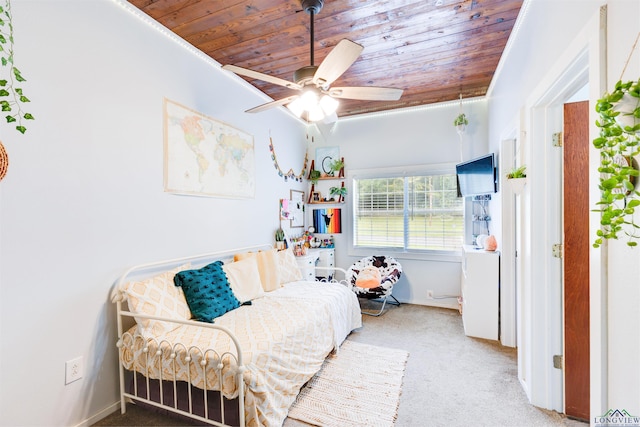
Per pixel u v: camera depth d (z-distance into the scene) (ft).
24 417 4.95
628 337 3.26
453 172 13.04
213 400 5.30
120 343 6.17
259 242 11.53
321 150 15.46
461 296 12.51
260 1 6.66
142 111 7.04
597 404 3.73
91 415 5.87
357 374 7.57
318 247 14.87
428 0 6.72
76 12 5.74
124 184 6.62
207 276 7.63
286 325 6.69
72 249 5.65
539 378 6.28
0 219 4.71
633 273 3.17
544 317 6.23
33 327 5.08
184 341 5.80
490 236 10.03
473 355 8.58
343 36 8.14
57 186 5.43
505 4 6.91
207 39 8.19
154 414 6.12
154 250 7.29
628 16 3.18
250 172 11.03
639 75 2.98
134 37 6.86
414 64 9.87
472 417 5.97
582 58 4.34
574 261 5.94
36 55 5.15
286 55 9.15
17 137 4.90
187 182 8.25
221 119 9.60
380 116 14.33
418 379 7.36
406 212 13.93
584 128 5.84
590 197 3.94
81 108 5.82
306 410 6.22
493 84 10.91
